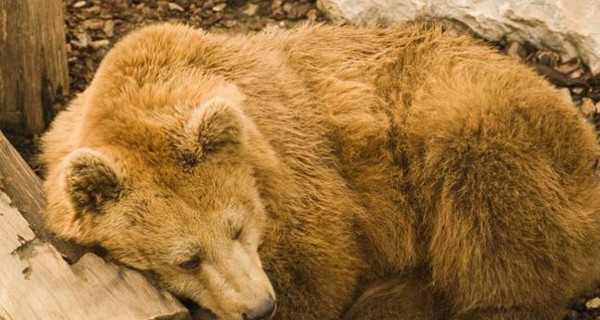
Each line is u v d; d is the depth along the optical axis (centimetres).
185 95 972
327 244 1041
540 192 1048
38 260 898
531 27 1303
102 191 901
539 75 1235
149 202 909
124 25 1423
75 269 900
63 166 888
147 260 921
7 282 877
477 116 1064
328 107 1112
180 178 917
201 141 920
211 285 933
